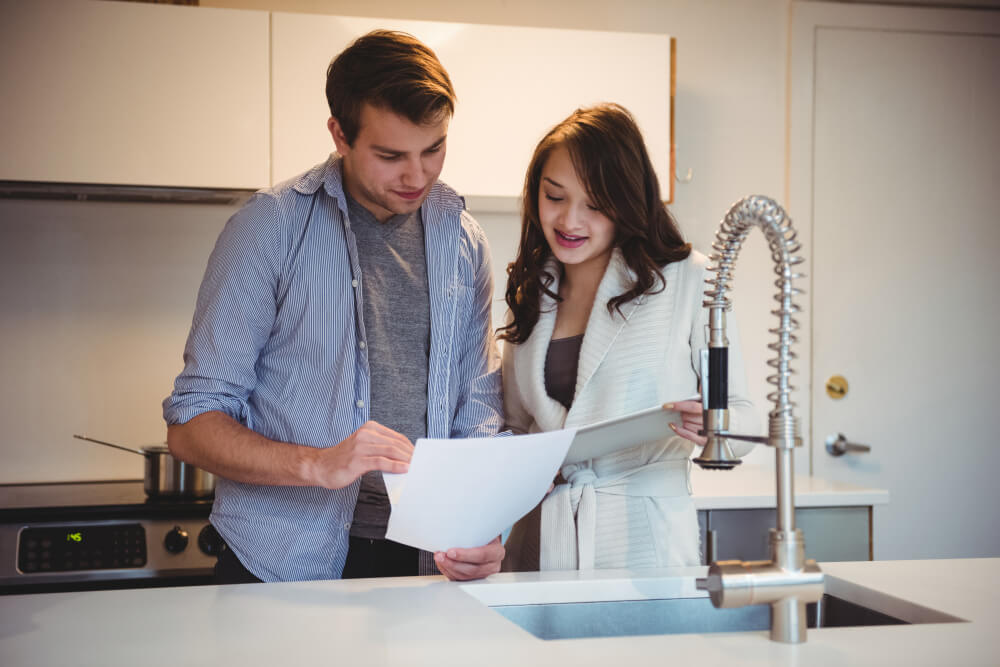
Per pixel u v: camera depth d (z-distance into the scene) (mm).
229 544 1453
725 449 1039
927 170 2967
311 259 1473
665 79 2471
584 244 1591
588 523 1524
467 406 1647
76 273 2561
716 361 1042
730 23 2865
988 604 1097
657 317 1574
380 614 1063
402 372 1558
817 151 2898
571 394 1677
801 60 2885
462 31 2371
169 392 2604
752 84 2881
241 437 1346
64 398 2551
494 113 2389
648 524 1527
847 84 2918
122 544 2057
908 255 2957
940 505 2967
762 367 2863
